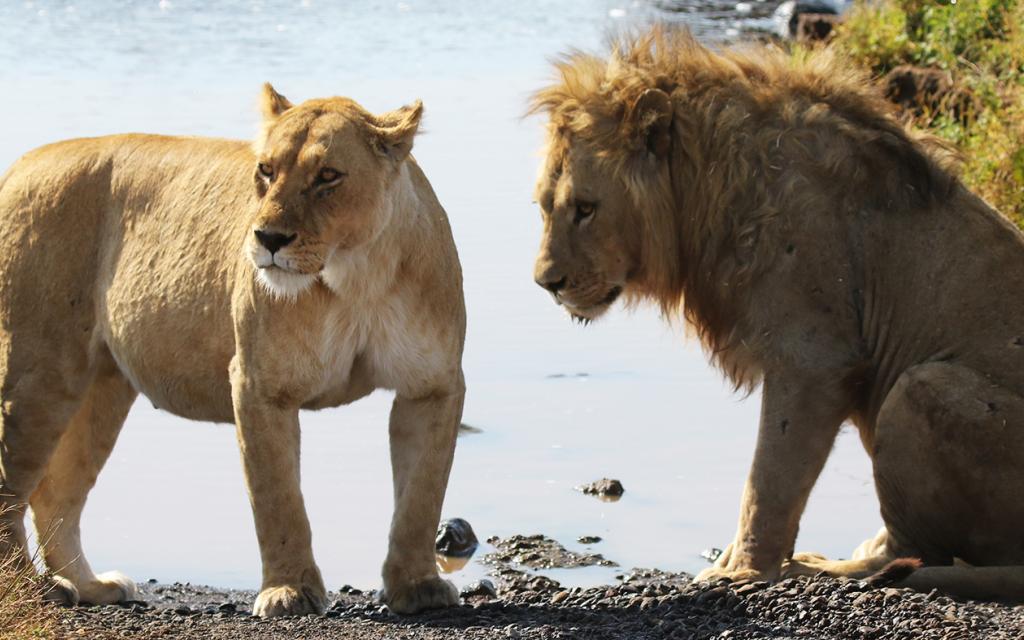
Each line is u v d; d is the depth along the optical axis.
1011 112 21.53
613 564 13.72
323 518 14.89
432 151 31.38
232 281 10.62
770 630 9.90
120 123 33.81
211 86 40.66
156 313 11.02
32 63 45.25
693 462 16.48
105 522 14.90
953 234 11.23
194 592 12.92
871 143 11.27
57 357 11.44
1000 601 10.59
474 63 45.56
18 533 11.43
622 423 17.72
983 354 10.91
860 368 11.17
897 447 10.92
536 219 25.88
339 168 9.95
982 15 26.44
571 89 11.65
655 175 11.48
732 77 11.54
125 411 12.20
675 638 9.77
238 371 10.31
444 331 10.49
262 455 10.30
